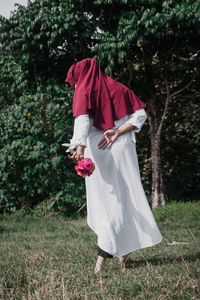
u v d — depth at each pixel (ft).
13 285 7.27
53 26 21.84
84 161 8.47
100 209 8.93
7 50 25.30
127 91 9.52
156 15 20.39
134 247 8.96
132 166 9.18
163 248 11.82
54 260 10.05
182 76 26.78
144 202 9.09
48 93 26.30
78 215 25.08
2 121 26.86
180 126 29.53
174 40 23.24
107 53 21.40
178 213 21.77
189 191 30.19
